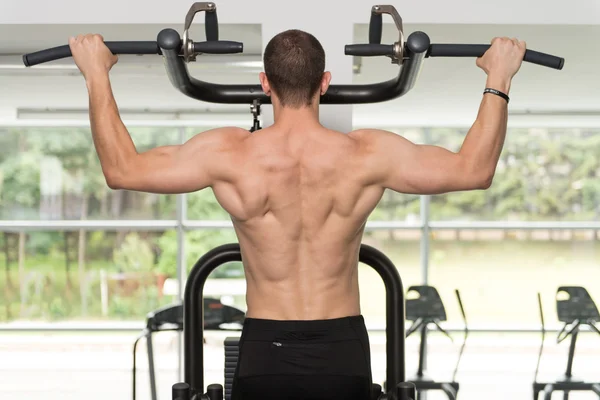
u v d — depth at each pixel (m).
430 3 2.98
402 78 1.99
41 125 8.73
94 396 7.59
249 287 1.93
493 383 7.79
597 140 8.94
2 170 8.83
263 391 1.87
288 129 1.84
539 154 9.00
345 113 2.89
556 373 8.17
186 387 2.21
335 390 1.87
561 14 2.99
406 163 1.81
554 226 8.95
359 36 3.91
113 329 8.90
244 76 5.59
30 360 8.86
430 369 8.30
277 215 1.83
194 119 8.43
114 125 1.79
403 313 2.47
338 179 1.82
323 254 1.86
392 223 8.89
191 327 2.48
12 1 2.95
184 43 1.79
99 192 8.87
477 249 9.09
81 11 2.96
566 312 6.71
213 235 8.97
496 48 1.81
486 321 9.10
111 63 1.84
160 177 1.79
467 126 8.66
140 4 2.96
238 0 2.91
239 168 1.81
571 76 5.99
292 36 1.83
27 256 8.88
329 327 1.87
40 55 1.80
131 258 8.91
